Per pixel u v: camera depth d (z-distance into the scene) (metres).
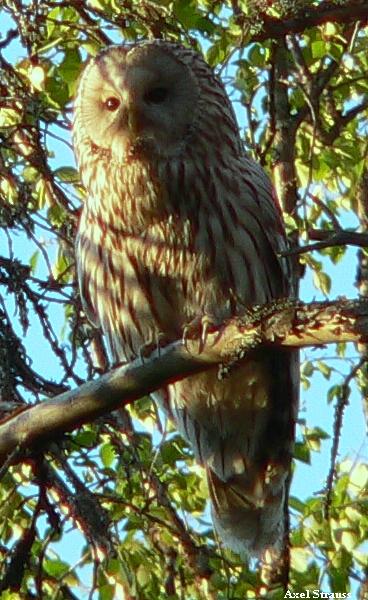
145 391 9.41
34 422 9.51
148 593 11.33
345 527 12.09
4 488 11.88
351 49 11.53
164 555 11.47
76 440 11.60
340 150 14.60
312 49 13.70
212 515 12.51
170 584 11.35
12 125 12.71
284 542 12.09
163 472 12.84
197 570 11.39
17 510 11.85
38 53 13.09
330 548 12.09
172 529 11.18
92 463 11.77
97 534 10.81
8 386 10.63
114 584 11.10
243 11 12.84
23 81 13.14
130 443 11.70
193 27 13.35
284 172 13.90
